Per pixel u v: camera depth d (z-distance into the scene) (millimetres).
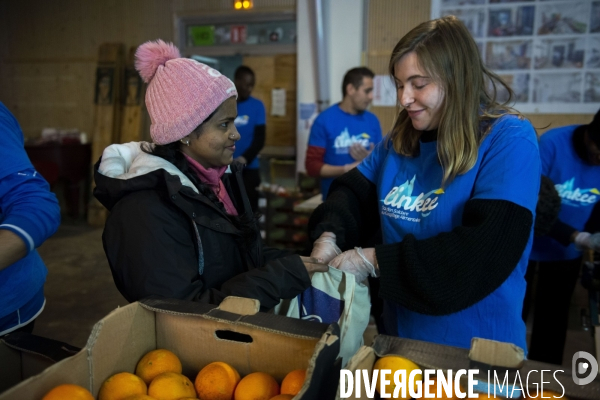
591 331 1803
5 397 660
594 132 1926
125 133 5621
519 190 1005
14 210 1032
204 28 5266
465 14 4188
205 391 810
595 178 2062
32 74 6066
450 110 1069
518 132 1050
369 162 1431
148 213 1007
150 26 5457
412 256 990
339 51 4598
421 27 1098
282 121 5125
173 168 1080
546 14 3994
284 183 5152
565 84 4051
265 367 834
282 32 5008
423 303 992
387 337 784
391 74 1185
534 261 2182
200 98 1070
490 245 967
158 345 917
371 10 4449
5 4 5957
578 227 2158
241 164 1305
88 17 5680
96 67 5730
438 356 727
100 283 3811
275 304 1034
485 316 1116
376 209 1427
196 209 1074
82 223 5711
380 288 1028
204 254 1094
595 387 647
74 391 704
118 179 1051
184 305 873
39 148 5238
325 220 1331
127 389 783
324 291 1061
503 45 4141
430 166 1176
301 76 4852
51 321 3125
